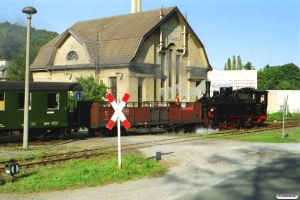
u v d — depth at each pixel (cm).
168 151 1712
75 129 2373
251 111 3362
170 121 2778
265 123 3869
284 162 1436
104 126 2400
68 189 1007
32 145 1998
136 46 3609
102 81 3725
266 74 10300
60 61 4062
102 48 3875
